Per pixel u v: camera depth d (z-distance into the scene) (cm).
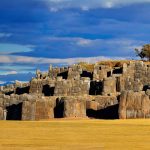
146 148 4191
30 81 10669
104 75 11125
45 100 8625
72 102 8506
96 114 8644
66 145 4412
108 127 6425
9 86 10981
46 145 4412
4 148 4191
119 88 9825
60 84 9725
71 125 6838
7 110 8812
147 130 5947
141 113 8356
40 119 8500
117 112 8488
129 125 6781
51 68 12019
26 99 8769
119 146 4331
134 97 8406
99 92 9712
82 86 9781
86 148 4197
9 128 6269
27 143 4550
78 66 11531
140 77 10669
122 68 11112
